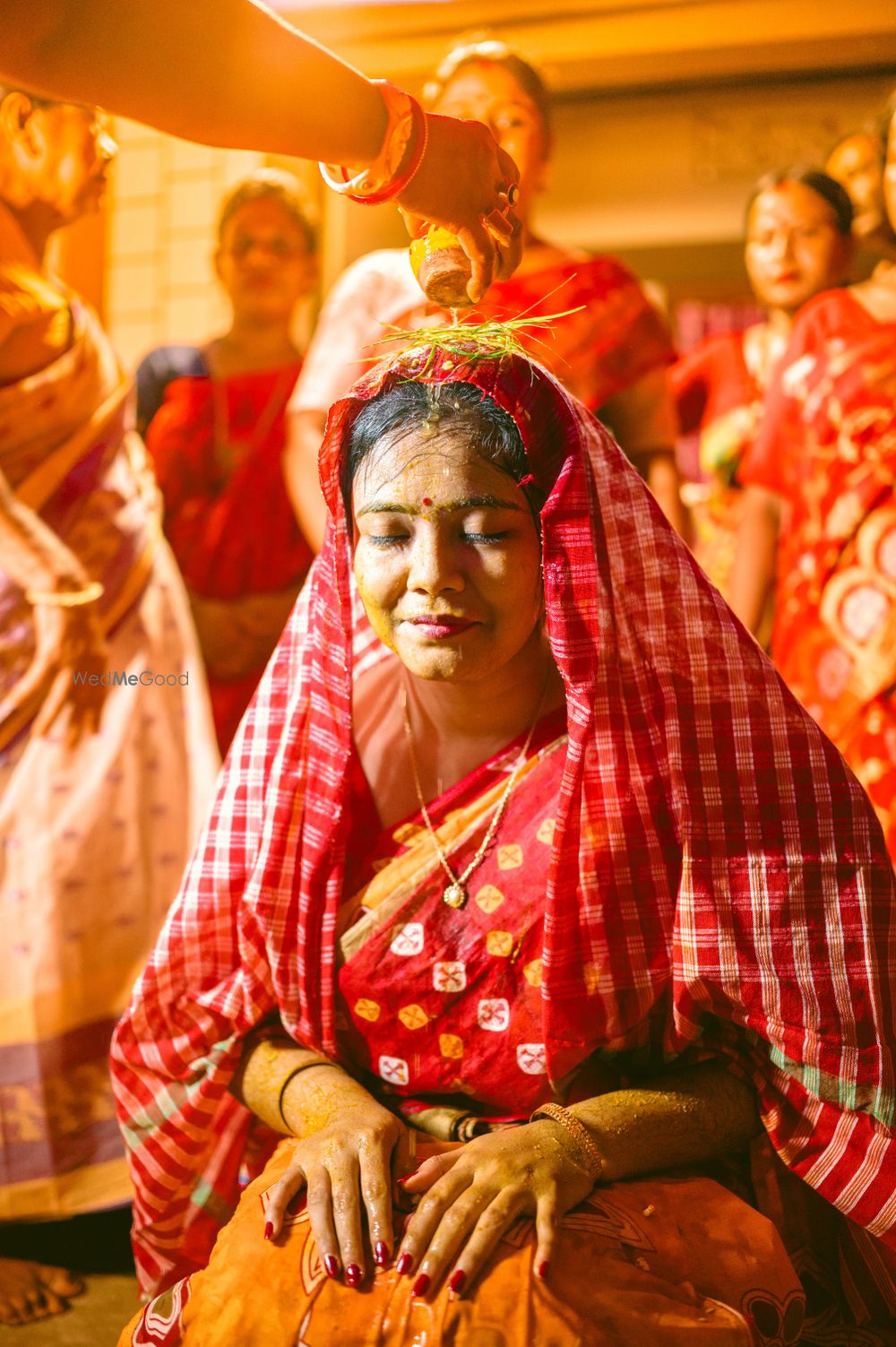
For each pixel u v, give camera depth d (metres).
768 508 3.21
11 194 2.57
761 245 3.67
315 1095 1.48
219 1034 1.63
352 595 1.67
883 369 2.94
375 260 3.34
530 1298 1.22
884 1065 1.43
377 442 1.42
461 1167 1.30
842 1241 1.56
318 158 1.33
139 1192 1.76
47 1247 2.42
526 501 1.42
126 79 1.19
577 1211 1.31
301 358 4.07
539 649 1.55
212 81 1.22
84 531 2.68
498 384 1.39
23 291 2.58
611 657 1.44
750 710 1.47
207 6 1.20
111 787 2.64
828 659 2.96
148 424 4.04
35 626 2.58
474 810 1.50
